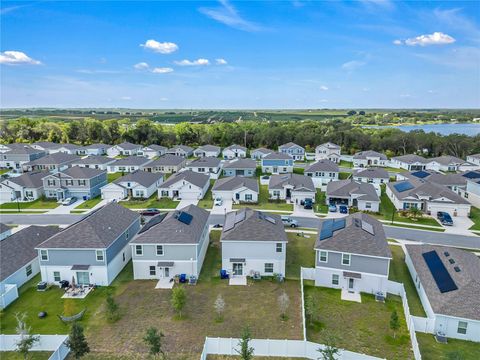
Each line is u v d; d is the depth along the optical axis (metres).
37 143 117.25
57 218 53.16
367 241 32.19
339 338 25.00
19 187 62.62
